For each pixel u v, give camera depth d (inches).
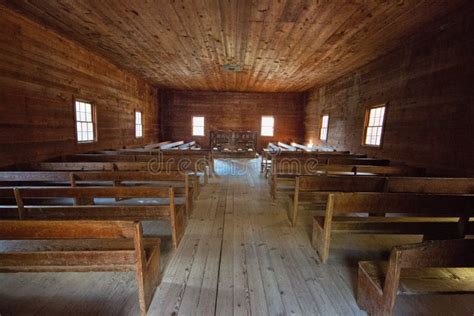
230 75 281.0
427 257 46.3
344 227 81.1
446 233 80.7
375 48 166.6
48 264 54.2
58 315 58.4
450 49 119.8
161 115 408.5
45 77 145.3
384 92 180.1
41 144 143.6
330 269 79.7
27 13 125.9
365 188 97.3
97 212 81.9
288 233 106.3
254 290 68.6
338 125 267.7
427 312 60.8
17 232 50.0
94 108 201.3
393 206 74.2
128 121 272.4
